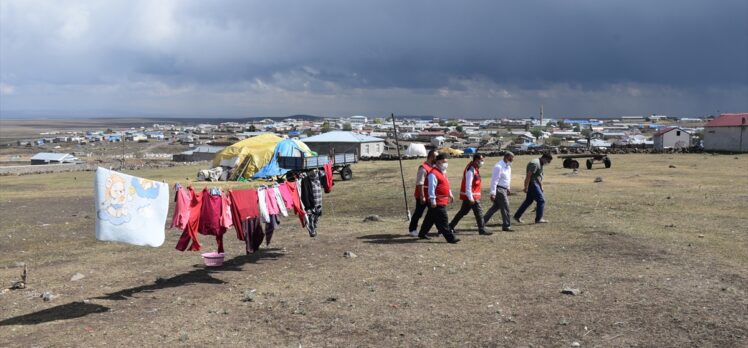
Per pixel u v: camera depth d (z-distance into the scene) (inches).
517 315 276.4
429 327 263.3
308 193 470.3
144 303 315.3
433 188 463.8
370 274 367.2
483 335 250.7
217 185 1267.2
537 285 328.8
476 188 488.1
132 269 411.8
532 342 240.8
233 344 247.8
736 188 802.8
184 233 359.3
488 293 315.9
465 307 291.6
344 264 399.5
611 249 421.7
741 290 306.8
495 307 289.7
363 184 1140.5
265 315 287.9
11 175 2101.4
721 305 281.4
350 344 244.8
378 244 474.0
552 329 255.1
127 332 265.0
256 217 416.2
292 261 417.7
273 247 477.7
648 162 1375.5
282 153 1475.1
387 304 300.5
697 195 732.0
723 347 229.8
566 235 485.1
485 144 5103.3
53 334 263.6
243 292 333.7
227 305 307.4
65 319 287.9
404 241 484.7
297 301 310.8
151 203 310.2
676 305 283.1
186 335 258.4
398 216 690.2
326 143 2465.6
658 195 740.0
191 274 384.2
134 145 7696.9
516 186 887.7
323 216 722.2
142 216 306.5
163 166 2470.5
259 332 263.1
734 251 403.9
